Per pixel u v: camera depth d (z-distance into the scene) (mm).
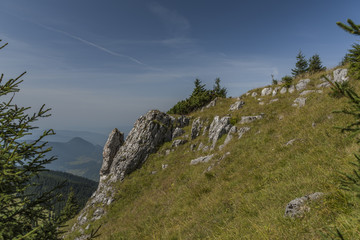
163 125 27047
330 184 5863
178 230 9555
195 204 11812
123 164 24000
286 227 5145
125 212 18250
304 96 19047
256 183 9758
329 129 10359
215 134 21531
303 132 12297
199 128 25719
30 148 3498
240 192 9789
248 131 18109
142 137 25844
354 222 3865
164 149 24938
